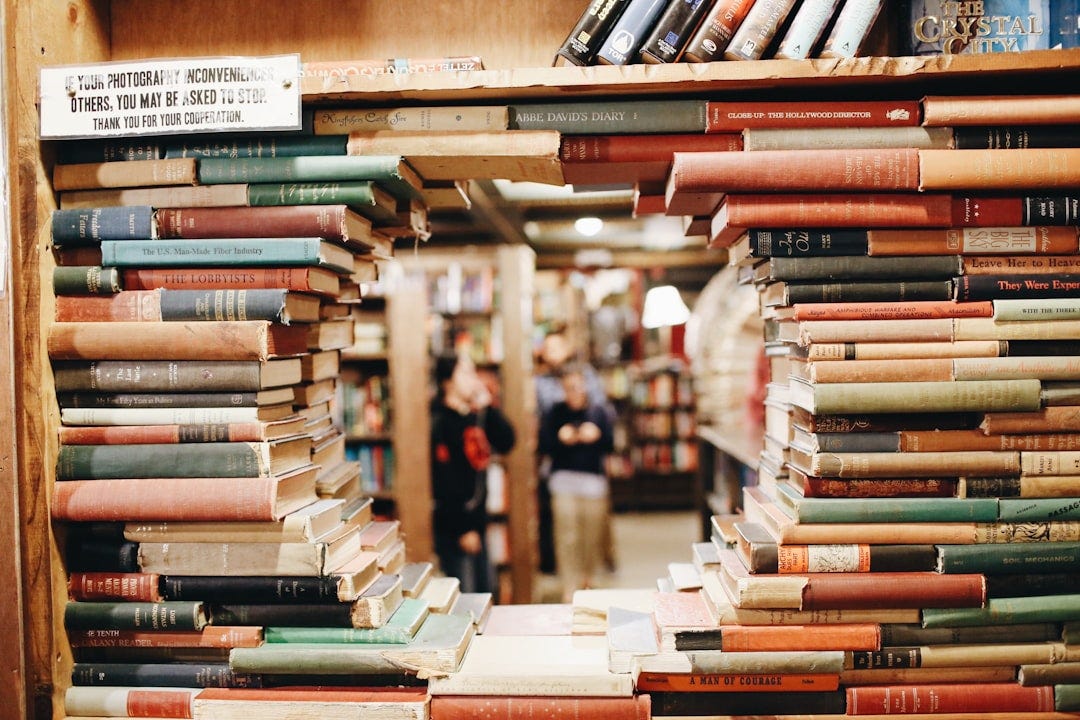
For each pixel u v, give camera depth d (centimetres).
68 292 109
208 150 111
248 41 125
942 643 108
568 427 471
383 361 421
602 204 358
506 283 446
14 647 106
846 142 108
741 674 109
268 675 111
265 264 109
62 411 110
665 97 114
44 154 110
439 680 108
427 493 393
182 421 108
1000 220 108
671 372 730
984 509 107
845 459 108
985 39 112
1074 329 106
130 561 110
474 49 123
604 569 513
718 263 601
